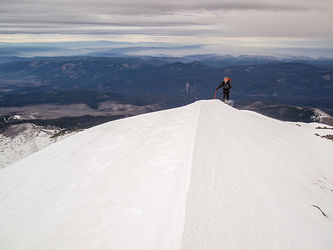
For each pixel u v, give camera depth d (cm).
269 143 1298
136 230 585
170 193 683
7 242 708
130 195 733
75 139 1655
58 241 638
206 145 980
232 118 1537
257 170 948
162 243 521
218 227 578
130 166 926
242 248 552
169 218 588
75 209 759
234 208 673
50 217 771
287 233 684
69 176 1032
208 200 653
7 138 19850
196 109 1567
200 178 736
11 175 1264
